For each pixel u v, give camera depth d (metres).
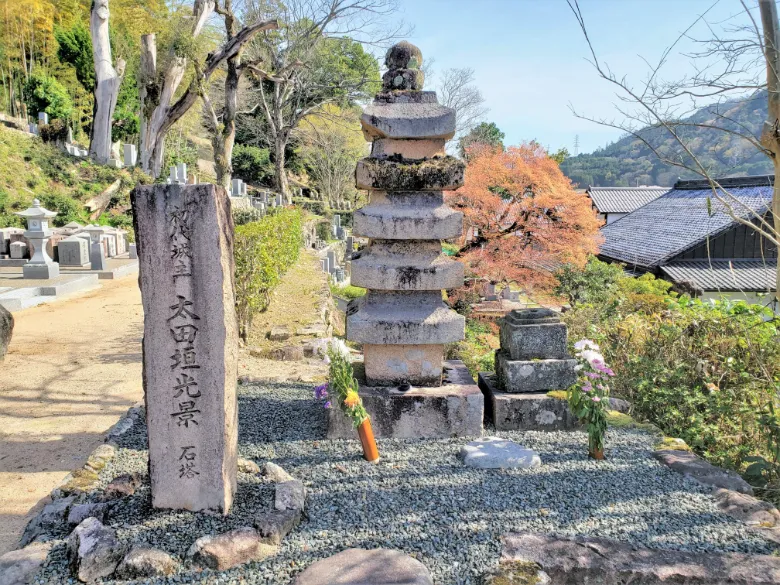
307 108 26.19
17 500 3.83
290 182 37.31
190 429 3.04
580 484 3.51
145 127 23.16
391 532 2.97
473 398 4.25
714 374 5.39
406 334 4.28
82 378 6.48
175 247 2.91
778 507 3.66
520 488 3.45
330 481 3.54
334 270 18.78
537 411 4.44
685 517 3.14
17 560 2.75
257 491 3.30
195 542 2.77
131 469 3.75
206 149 38.78
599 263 10.43
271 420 4.66
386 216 4.18
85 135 30.42
